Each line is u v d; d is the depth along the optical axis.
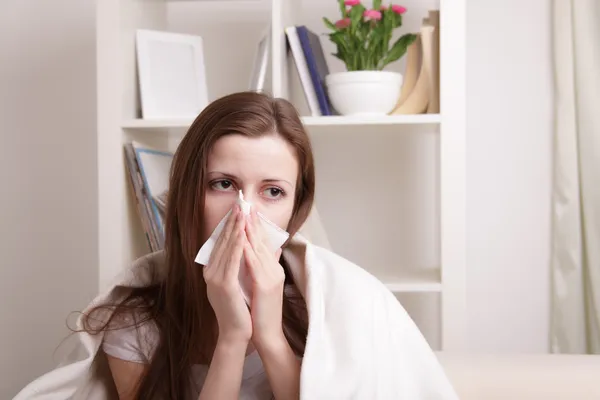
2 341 2.09
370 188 1.95
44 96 2.05
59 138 2.05
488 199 1.91
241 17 1.97
